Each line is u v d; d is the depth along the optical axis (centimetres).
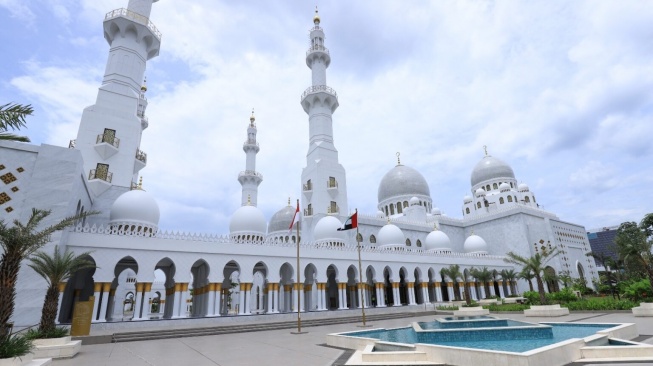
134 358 1419
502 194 6994
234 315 2975
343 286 3956
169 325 2641
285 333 2245
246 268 3341
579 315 2705
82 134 3547
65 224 1467
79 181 2711
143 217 3167
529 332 1504
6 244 1259
